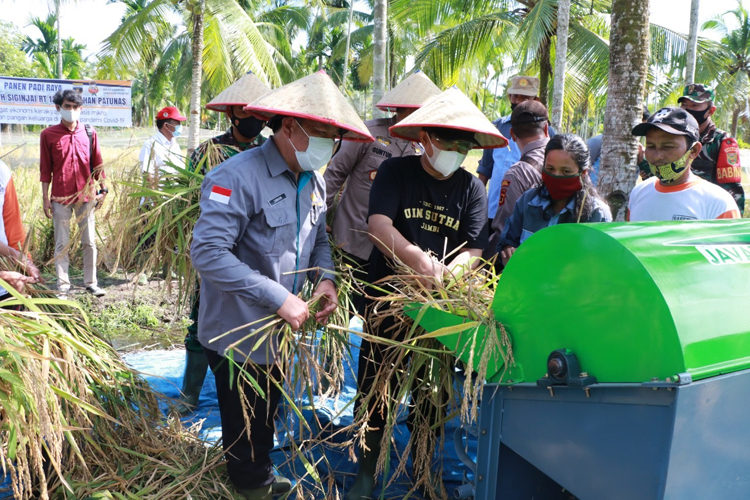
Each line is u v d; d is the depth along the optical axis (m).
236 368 2.53
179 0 12.63
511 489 2.26
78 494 2.55
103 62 13.02
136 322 5.71
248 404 2.35
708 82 13.95
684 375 1.63
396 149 3.59
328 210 3.77
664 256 1.78
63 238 5.92
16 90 10.76
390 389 2.84
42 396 2.11
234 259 2.31
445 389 2.75
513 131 3.91
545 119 3.82
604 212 2.93
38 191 7.47
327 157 2.41
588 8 13.12
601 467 1.85
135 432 2.87
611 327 1.79
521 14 12.90
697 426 1.68
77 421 2.51
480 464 2.24
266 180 2.40
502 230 3.63
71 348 2.56
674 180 3.10
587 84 12.40
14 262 2.90
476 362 2.23
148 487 2.64
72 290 6.32
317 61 35.62
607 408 1.82
